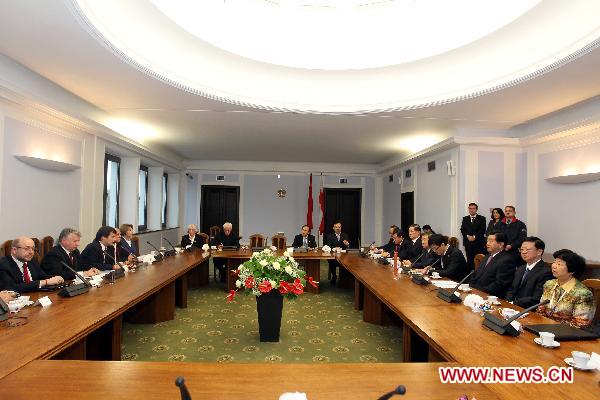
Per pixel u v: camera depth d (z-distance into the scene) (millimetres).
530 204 6422
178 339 3949
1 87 3717
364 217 11352
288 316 4902
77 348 2502
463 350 2043
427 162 8008
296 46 5277
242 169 11125
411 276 4246
